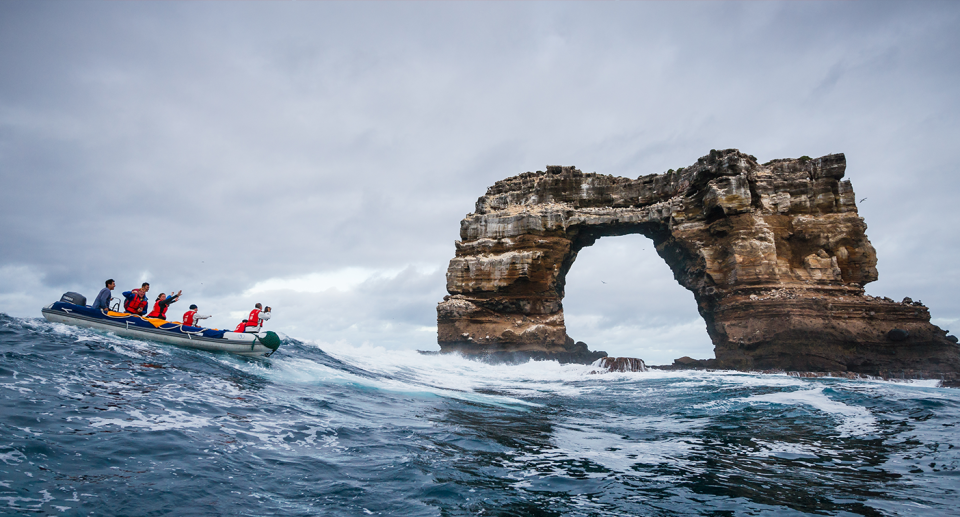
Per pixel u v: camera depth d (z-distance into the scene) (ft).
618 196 159.33
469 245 160.04
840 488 27.35
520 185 167.12
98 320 53.36
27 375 34.99
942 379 106.93
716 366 122.52
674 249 150.00
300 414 37.40
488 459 31.14
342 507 21.79
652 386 83.20
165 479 22.29
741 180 131.03
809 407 54.39
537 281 150.61
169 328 54.85
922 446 37.65
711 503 24.70
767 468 31.30
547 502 24.11
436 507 22.52
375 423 38.06
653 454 34.68
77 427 26.91
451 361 136.46
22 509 18.13
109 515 18.65
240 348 56.70
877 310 118.11
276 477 24.43
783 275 126.41
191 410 33.68
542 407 58.08
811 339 113.80
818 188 133.49
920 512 23.80
